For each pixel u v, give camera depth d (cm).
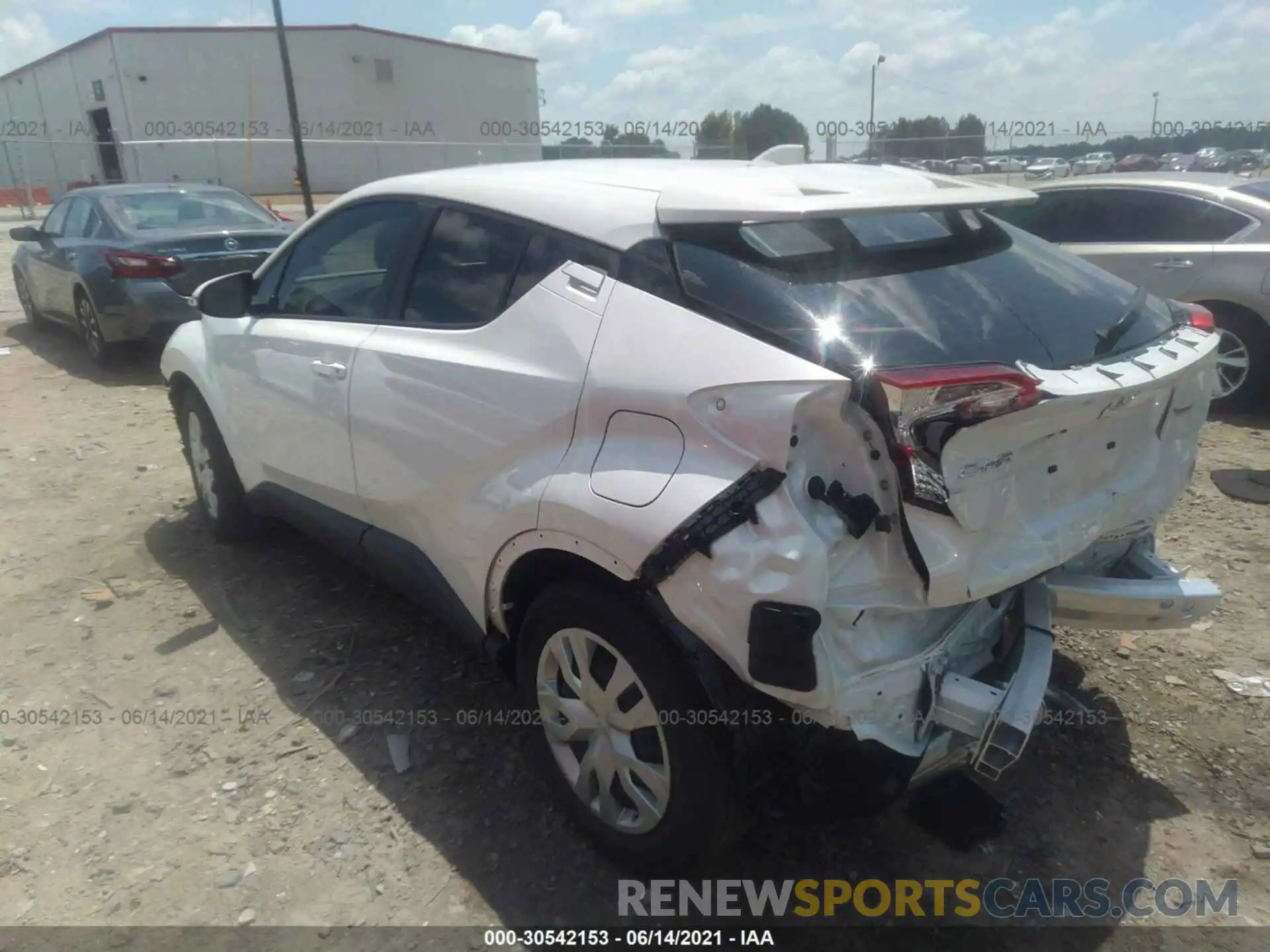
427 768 308
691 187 263
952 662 238
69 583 438
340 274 357
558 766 275
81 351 932
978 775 242
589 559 240
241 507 455
